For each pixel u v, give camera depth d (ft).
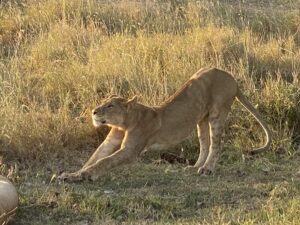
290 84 49.19
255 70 53.26
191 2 66.64
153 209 35.01
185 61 51.70
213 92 41.32
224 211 34.76
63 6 64.18
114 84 48.29
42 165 40.73
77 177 38.17
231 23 63.98
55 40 57.16
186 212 34.96
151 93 47.06
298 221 32.01
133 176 39.70
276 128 45.68
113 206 34.96
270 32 63.16
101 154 39.86
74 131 43.19
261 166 41.73
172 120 40.01
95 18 63.82
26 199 35.42
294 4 71.00
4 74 49.93
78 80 49.42
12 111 43.09
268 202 35.40
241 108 46.06
